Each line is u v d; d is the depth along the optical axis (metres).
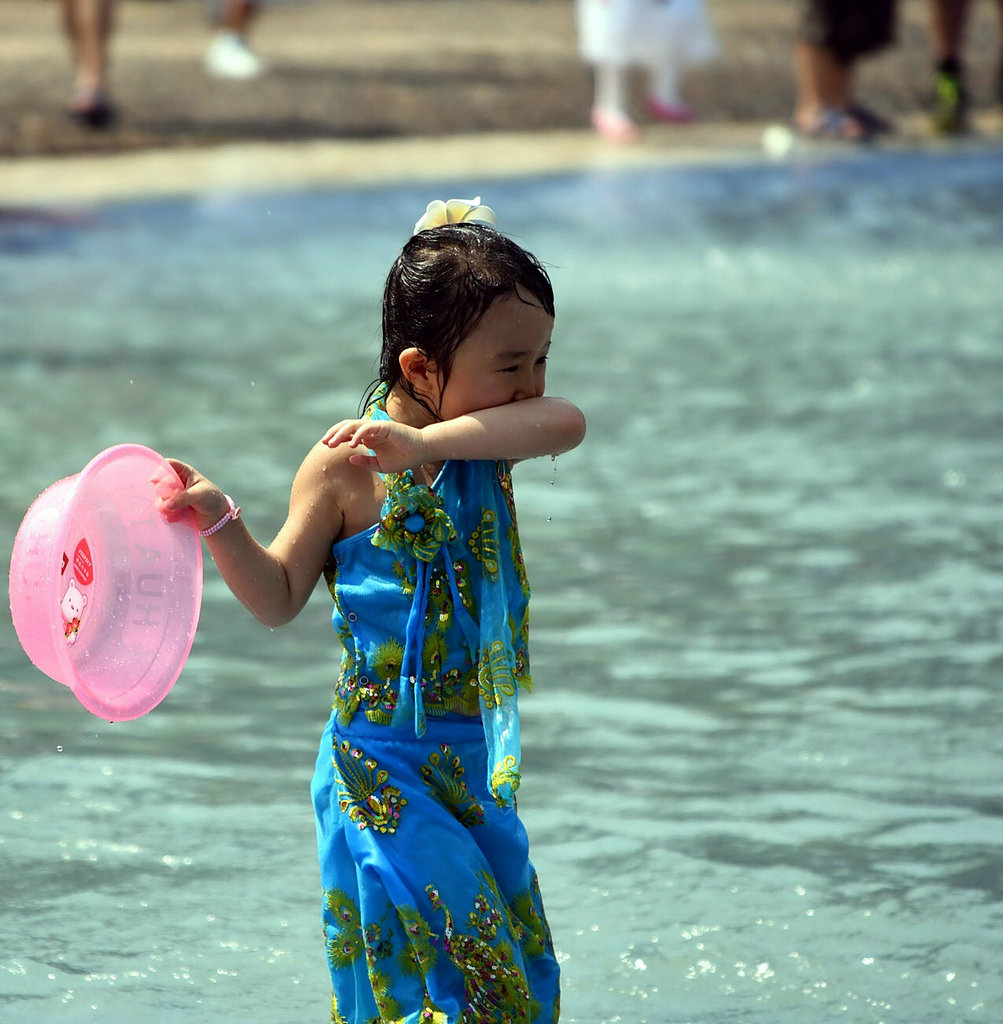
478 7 83.06
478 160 49.91
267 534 17.64
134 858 11.73
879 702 14.35
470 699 9.09
